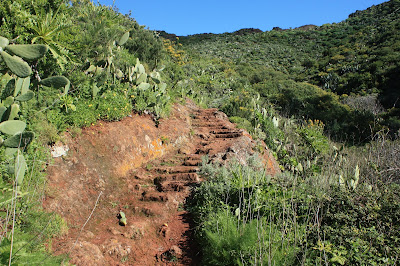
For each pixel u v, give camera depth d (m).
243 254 3.57
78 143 5.52
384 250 3.47
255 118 10.17
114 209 5.18
